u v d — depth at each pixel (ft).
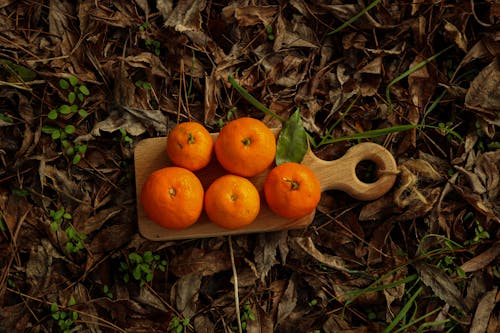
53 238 2.50
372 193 2.58
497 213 2.64
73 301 2.48
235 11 2.67
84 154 2.57
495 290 2.61
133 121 2.59
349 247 2.65
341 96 2.70
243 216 2.29
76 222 2.54
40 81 2.56
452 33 2.69
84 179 2.58
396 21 2.72
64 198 2.55
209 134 2.40
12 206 2.51
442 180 2.67
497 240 2.64
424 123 2.73
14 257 2.48
